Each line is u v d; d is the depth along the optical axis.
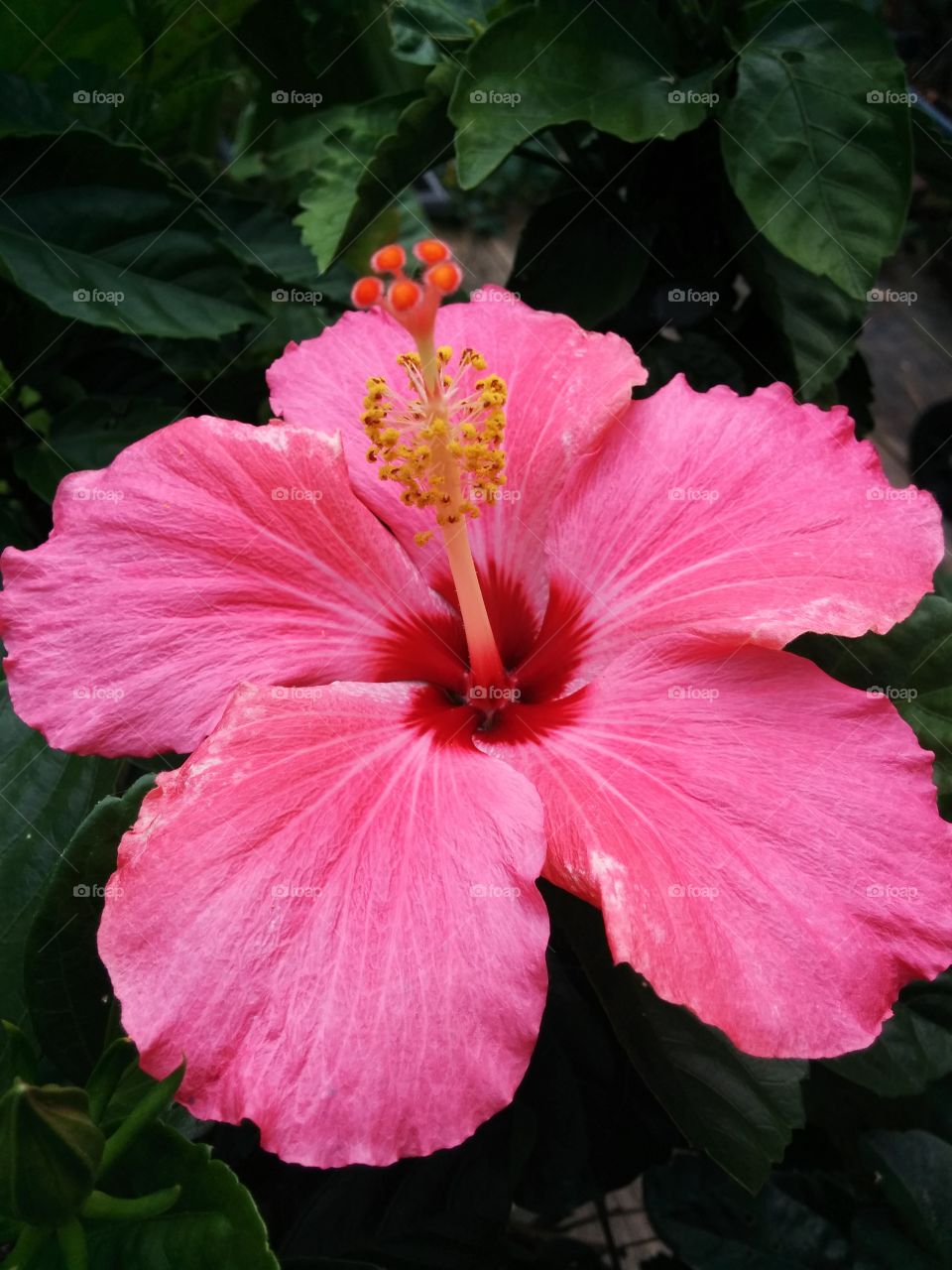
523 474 0.19
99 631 0.16
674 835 0.14
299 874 0.14
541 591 0.19
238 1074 0.13
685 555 0.17
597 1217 0.30
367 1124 0.13
